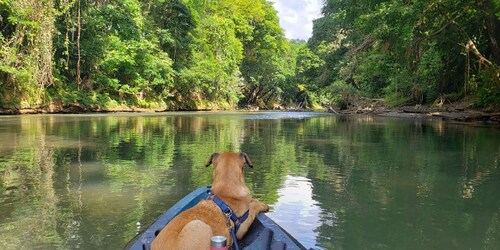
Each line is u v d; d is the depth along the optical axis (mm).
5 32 24172
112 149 9695
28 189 5719
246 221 3475
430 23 19359
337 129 16625
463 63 25219
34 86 25297
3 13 23500
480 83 21047
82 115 24953
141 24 34656
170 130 15148
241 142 11562
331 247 3715
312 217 4594
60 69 28547
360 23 23375
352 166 7805
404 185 6207
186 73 39000
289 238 3176
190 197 3998
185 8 39750
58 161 7949
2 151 9180
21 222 4312
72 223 4285
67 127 15578
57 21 28375
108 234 3965
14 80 23812
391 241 3885
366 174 7031
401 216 4660
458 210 4934
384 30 20875
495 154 9391
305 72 63875
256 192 5707
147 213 4645
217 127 17094
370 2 21047
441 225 4375
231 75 49969
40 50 24328
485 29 20891
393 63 33781
